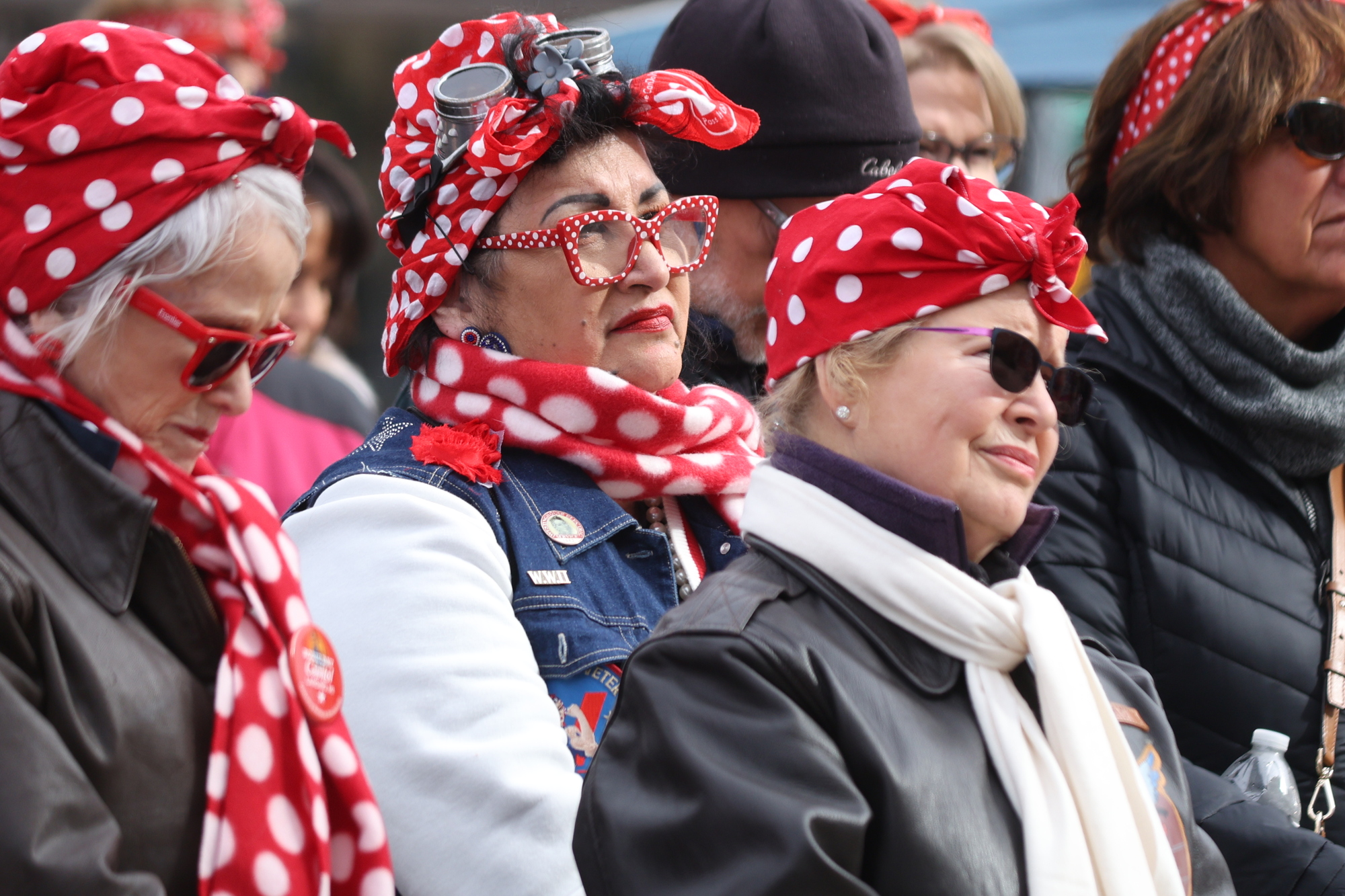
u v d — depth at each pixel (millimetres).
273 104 4086
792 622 4168
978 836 3967
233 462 8133
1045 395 4352
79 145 3939
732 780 3846
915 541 4289
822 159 7227
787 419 4672
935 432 4293
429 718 4953
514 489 5777
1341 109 6977
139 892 3570
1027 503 4582
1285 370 7074
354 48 17172
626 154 6031
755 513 4492
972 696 4254
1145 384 7105
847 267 4375
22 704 3557
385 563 5254
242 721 4027
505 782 4840
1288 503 7078
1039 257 4277
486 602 5258
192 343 3992
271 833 3953
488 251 5930
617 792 4109
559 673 5375
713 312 7387
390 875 4168
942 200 4289
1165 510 6902
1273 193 7203
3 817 3412
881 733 4016
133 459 4055
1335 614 6898
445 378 5992
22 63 4023
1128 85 8156
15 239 3959
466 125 5879
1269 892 5426
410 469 5648
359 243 11195
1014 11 13852
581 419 5891
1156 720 4895
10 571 3680
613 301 6004
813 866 3641
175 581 4078
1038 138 13414
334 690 4258
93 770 3686
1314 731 6758
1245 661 6754
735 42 7266
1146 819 4309
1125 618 6887
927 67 9164
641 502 6289
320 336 11234
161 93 3994
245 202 4047
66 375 4023
